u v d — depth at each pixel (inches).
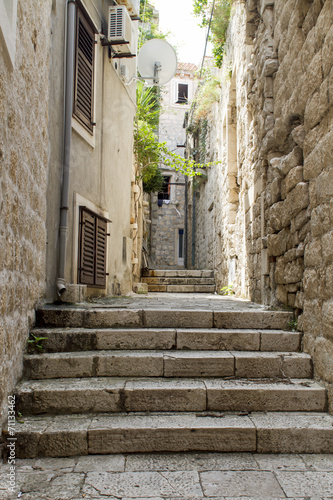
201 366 120.8
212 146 420.8
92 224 203.6
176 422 100.8
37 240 133.8
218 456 95.8
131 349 130.5
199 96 427.5
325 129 112.7
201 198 524.7
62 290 158.7
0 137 88.8
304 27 132.9
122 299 212.4
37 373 117.7
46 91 142.1
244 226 241.3
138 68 287.4
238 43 265.7
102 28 225.3
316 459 95.0
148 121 378.9
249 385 113.1
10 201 97.8
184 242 687.7
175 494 79.4
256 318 140.6
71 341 128.3
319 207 116.0
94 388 108.5
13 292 104.0
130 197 292.4
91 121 204.2
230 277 306.2
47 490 80.0
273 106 174.7
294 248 139.9
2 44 87.8
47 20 141.6
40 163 134.7
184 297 257.9
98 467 89.8
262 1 183.3
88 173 200.4
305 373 121.5
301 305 134.5
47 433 95.0
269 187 175.0
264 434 97.8
